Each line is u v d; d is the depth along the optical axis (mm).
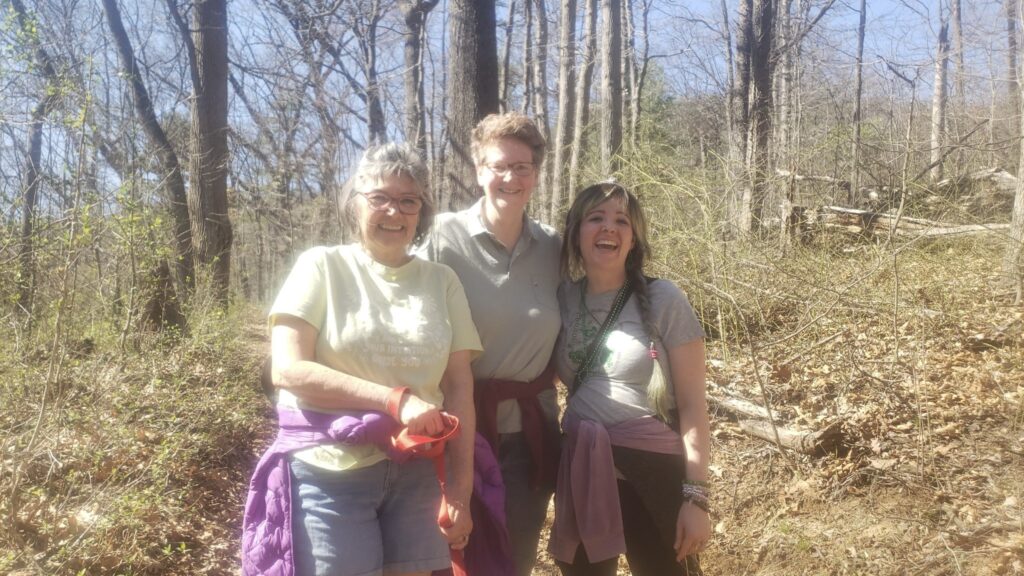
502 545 2588
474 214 2857
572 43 17188
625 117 22750
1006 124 14383
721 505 4445
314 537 2299
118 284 6883
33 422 4672
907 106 19891
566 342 2873
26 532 3934
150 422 5461
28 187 5508
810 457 4613
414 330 2404
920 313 6258
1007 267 7180
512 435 2816
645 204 7418
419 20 22500
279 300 2406
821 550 3781
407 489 2416
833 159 10734
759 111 13922
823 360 5934
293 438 2359
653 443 2721
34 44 5930
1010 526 3498
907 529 3736
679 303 2748
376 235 2432
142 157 7777
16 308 5410
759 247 7395
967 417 4762
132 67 10297
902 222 8008
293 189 28922
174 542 4254
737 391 5609
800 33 21203
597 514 2689
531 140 2783
